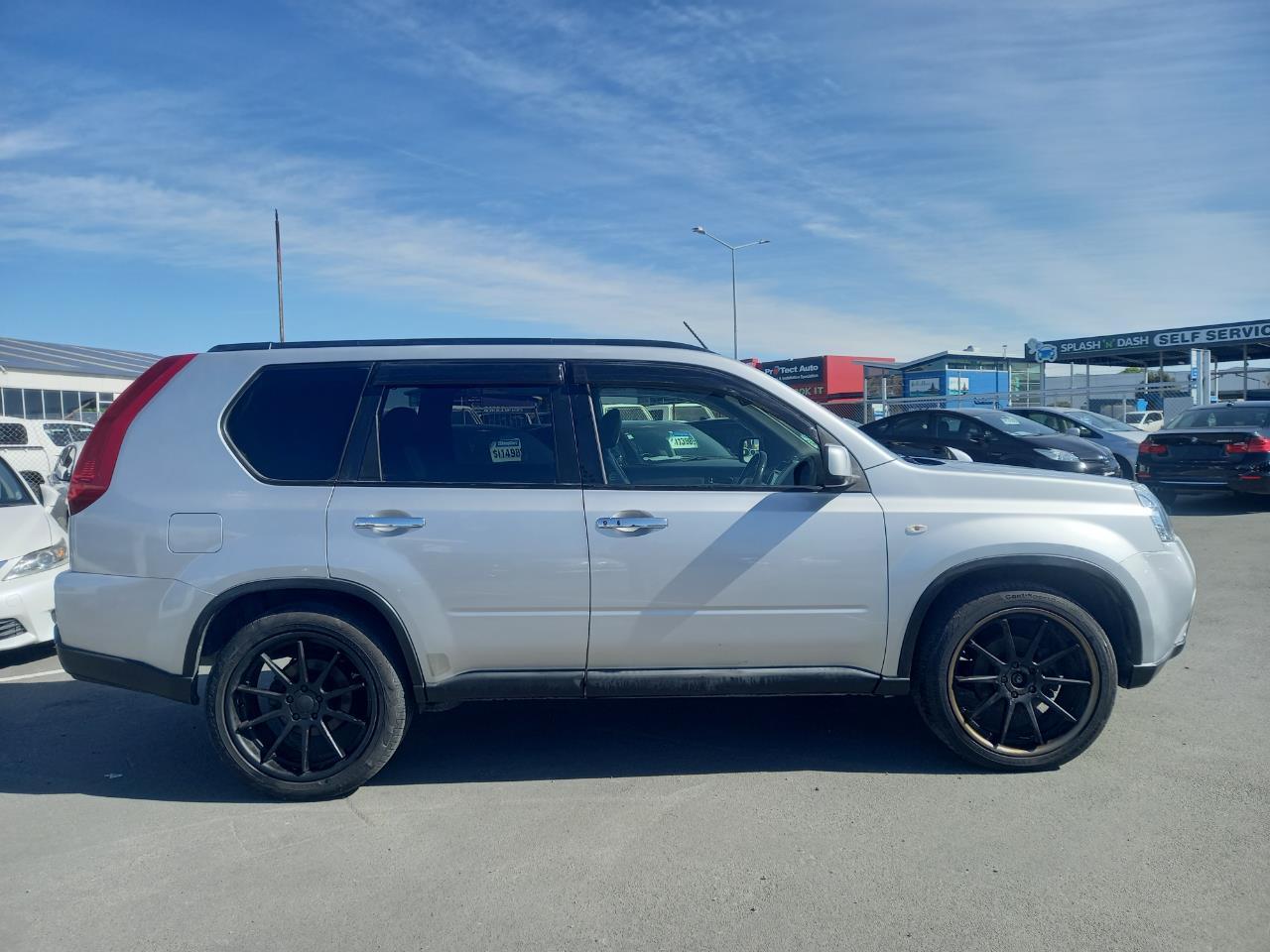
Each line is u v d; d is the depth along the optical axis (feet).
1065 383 129.90
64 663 13.42
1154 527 13.85
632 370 13.84
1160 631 13.78
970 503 13.60
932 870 11.11
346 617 13.07
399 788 13.70
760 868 11.23
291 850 11.90
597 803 13.08
